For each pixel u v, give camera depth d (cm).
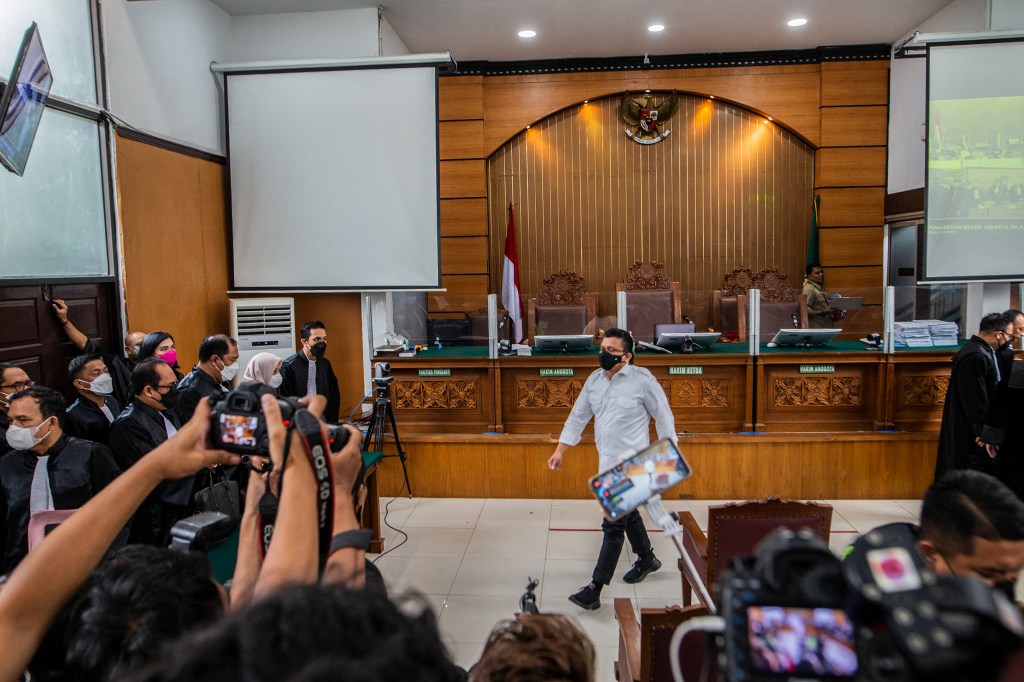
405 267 548
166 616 79
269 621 45
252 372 411
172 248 477
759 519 221
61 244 369
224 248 554
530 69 748
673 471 151
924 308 521
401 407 482
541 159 767
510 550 391
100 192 402
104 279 400
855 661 51
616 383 335
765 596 54
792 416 463
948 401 402
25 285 340
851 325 491
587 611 321
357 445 94
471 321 509
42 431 226
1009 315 387
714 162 754
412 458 475
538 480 470
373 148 543
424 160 541
